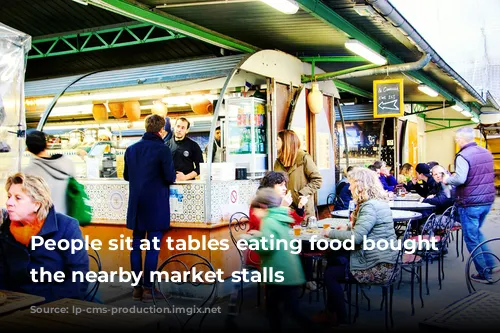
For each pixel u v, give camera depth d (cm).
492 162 627
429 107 1820
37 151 546
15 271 346
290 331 438
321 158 883
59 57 1230
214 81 732
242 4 607
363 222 441
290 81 819
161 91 773
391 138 1477
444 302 548
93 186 661
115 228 652
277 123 775
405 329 458
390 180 997
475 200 618
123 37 1109
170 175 562
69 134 904
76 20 1056
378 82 1016
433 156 2059
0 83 479
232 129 741
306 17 671
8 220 352
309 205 624
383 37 817
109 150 791
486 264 624
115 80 748
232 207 638
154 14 625
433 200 787
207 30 712
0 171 476
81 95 799
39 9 1027
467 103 1723
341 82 1180
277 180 463
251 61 700
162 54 1157
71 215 601
